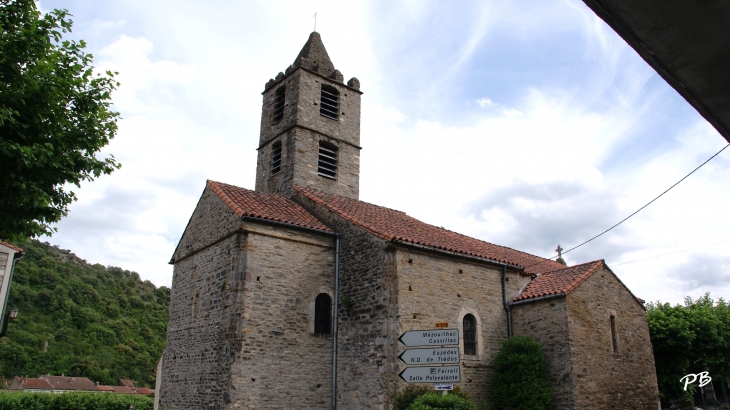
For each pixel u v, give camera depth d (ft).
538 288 67.77
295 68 85.87
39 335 244.42
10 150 30.35
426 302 59.21
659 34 12.33
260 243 60.08
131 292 334.65
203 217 69.10
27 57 32.09
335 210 67.72
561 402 59.41
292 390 57.62
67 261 333.42
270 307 58.70
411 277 58.80
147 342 285.64
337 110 88.69
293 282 61.26
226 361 55.57
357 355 58.70
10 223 34.14
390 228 65.05
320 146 84.64
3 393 122.11
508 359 60.29
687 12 11.41
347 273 63.31
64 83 34.65
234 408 53.57
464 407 49.16
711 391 118.32
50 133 33.45
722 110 14.96
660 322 81.51
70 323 262.06
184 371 63.77
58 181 34.63
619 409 63.00
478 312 64.23
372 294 58.85
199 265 67.00
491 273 67.87
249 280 58.03
